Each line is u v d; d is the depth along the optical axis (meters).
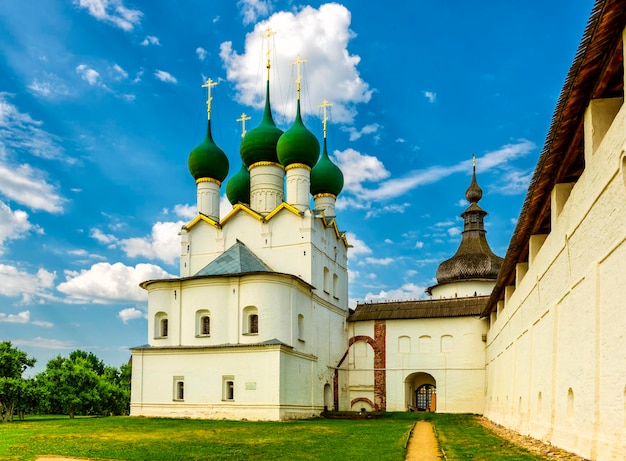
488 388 46.66
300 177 50.28
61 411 50.56
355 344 55.66
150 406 42.41
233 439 25.70
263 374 39.75
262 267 46.03
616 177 13.77
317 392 46.97
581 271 16.98
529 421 24.83
